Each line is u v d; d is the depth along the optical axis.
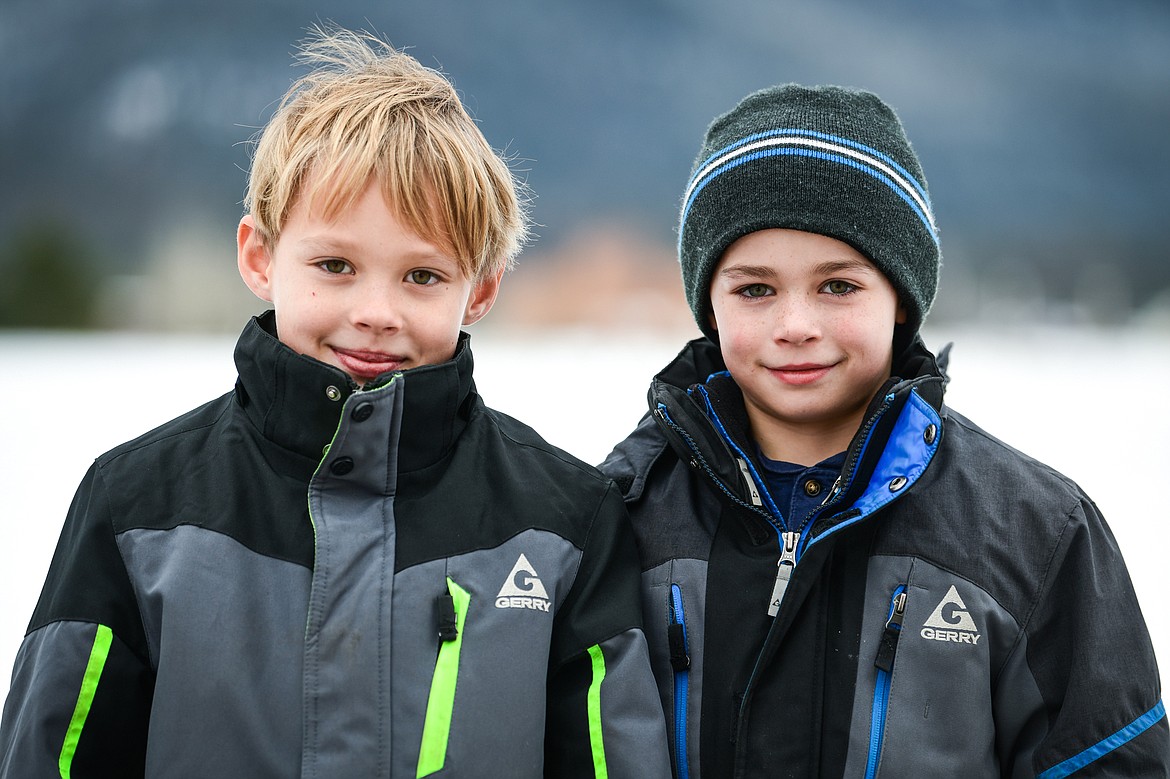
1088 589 1.91
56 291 36.12
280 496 1.89
